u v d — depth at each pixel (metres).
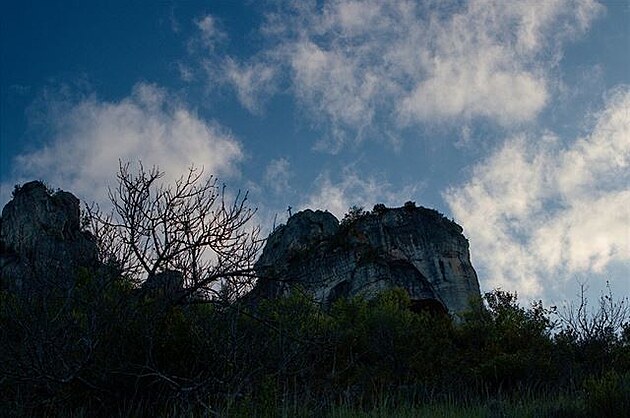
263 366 11.35
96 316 10.74
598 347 19.55
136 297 11.65
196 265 12.52
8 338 10.54
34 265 11.75
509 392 16.45
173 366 11.27
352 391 13.47
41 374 10.13
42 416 10.72
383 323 21.45
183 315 11.89
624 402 10.06
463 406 12.34
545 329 21.92
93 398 11.01
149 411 10.92
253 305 12.45
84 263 11.95
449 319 25.33
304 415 10.41
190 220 12.50
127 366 11.07
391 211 59.72
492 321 24.16
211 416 10.29
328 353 14.08
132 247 12.20
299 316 13.00
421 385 15.73
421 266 56.53
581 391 13.30
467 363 20.08
